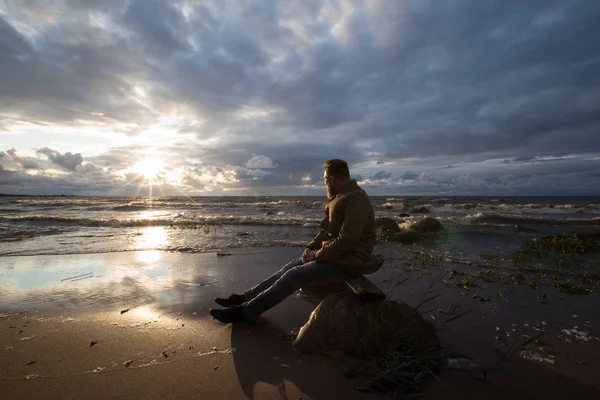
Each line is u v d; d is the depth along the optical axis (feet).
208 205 96.73
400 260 20.22
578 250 23.67
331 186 9.72
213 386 6.90
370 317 8.32
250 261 19.81
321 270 9.34
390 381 6.97
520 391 6.94
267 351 8.46
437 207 82.17
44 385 6.86
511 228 35.73
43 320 10.55
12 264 19.07
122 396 6.53
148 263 19.33
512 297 13.26
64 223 41.39
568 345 9.14
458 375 7.54
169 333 9.55
